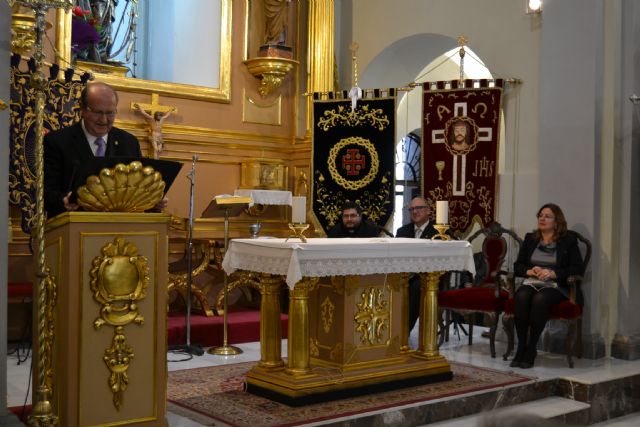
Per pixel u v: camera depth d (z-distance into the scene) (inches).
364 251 197.5
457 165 305.9
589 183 270.1
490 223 285.0
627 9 274.7
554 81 281.1
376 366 209.8
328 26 355.3
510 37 305.1
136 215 143.0
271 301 204.4
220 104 335.6
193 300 317.4
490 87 301.9
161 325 146.9
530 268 262.7
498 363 253.6
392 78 379.2
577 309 247.0
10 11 142.3
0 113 140.4
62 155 163.0
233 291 338.6
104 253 140.0
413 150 453.4
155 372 146.3
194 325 278.5
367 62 364.5
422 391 209.5
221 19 335.0
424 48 361.1
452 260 222.4
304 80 360.2
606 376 238.2
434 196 309.9
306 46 359.9
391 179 325.4
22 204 255.1
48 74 282.7
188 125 325.4
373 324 209.2
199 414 182.5
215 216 261.6
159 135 308.5
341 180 332.2
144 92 312.8
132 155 169.3
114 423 141.6
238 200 253.4
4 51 140.9
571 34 276.4
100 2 315.6
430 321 224.2
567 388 232.8
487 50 314.3
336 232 284.2
